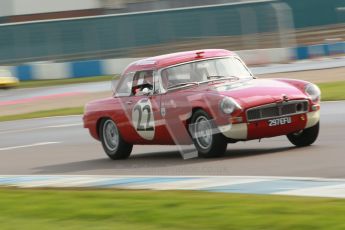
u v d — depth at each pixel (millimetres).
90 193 26422
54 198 25922
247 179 27562
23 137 58281
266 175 28438
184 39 141500
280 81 35562
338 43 134000
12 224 21938
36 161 42156
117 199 24516
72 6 163875
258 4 149875
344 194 22609
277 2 151375
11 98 105125
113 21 143375
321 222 18453
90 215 22172
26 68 135500
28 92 112688
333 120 47531
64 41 144375
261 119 33062
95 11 163625
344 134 39531
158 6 161750
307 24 154250
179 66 36188
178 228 19438
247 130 32969
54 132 59000
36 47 144750
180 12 146125
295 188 24609
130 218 21266
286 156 33094
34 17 161375
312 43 150125
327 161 30578
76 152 44688
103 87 105375
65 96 97562
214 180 28094
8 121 74875
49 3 163375
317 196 22594
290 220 18969
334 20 153625
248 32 138000
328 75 89312
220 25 139875
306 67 108625
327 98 61875
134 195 25172
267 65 127812
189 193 25000
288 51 131500
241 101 33031
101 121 39438
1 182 33469
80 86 113125
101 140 39844
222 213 20641
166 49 142500
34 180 33062
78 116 70688
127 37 143250
